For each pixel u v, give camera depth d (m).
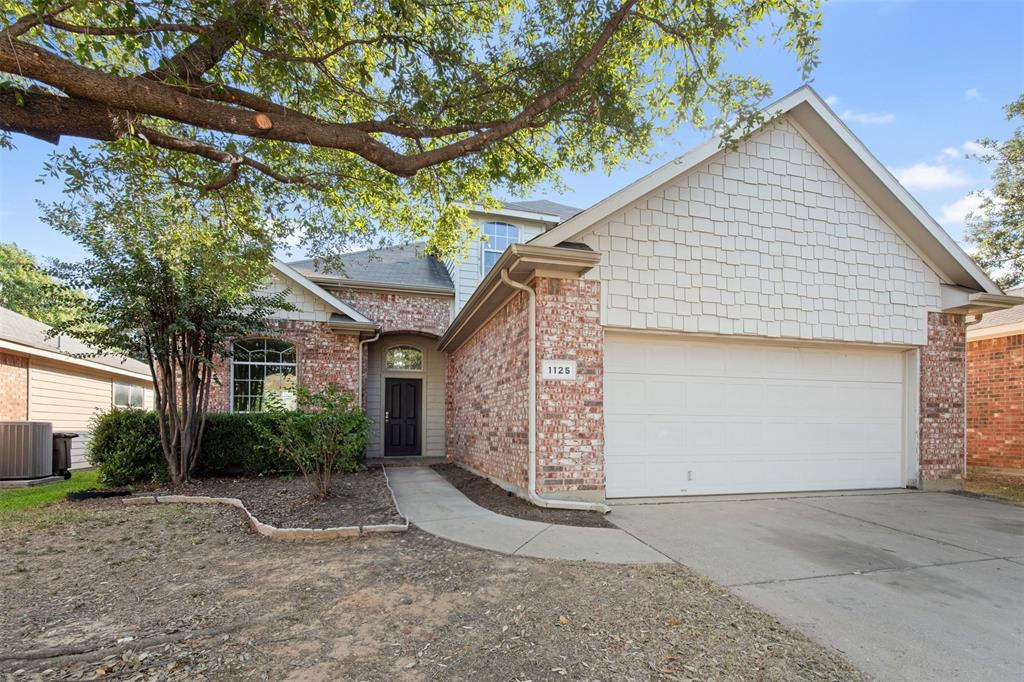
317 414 7.29
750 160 7.98
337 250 9.30
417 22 6.14
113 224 7.35
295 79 6.11
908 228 8.70
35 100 3.61
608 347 7.35
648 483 7.39
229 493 7.74
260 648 2.98
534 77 6.60
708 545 5.09
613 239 7.20
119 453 8.54
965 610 3.65
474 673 2.70
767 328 7.88
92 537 5.40
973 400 12.66
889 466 8.65
